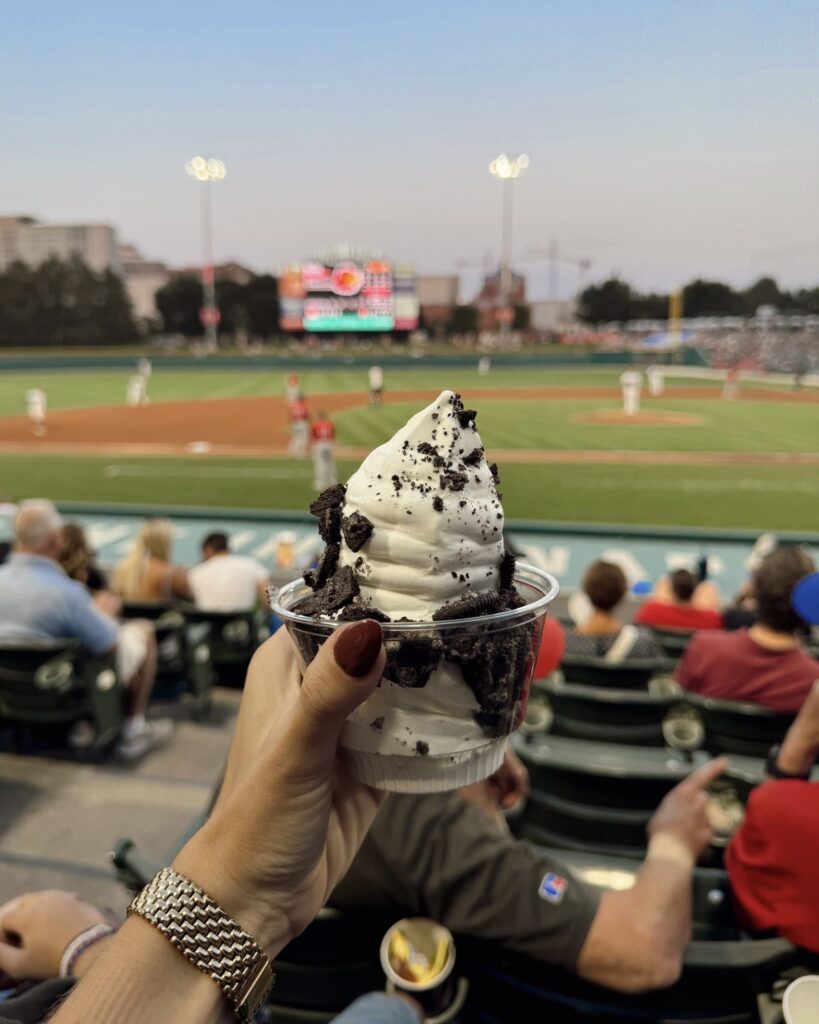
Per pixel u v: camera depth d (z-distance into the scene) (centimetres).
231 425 2508
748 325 8350
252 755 114
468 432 125
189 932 89
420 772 118
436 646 107
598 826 280
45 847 363
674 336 7469
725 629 600
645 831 275
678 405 3059
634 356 6031
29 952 181
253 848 90
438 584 117
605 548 1166
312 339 8431
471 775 123
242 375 4934
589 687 459
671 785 282
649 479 1616
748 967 181
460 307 10106
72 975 172
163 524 648
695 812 214
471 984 202
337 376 4819
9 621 412
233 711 537
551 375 4959
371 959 195
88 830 379
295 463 1856
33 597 407
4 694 432
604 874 248
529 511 1356
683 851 201
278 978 201
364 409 2845
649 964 170
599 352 6088
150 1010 86
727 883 247
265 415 2767
